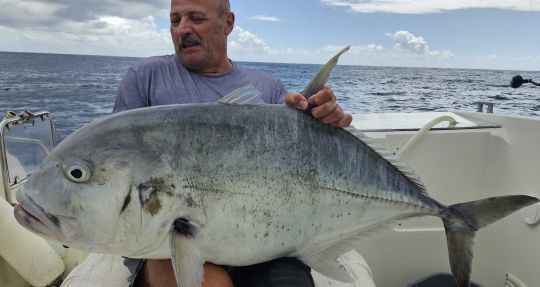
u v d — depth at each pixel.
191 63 2.81
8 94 22.53
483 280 3.37
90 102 20.30
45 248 2.83
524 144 3.13
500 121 3.38
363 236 2.09
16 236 2.70
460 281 2.18
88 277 2.41
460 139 3.36
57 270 2.88
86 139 1.70
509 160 3.23
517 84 3.29
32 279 2.76
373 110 11.77
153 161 1.68
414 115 4.37
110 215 1.67
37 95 22.30
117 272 2.46
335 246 2.05
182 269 1.68
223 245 1.80
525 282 3.03
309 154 1.90
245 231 1.80
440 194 3.42
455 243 2.20
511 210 2.13
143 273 2.30
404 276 3.44
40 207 1.66
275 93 3.03
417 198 2.13
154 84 2.80
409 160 3.38
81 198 1.65
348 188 1.98
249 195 1.79
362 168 2.02
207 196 1.73
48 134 3.55
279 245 1.89
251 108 1.88
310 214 1.92
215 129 1.78
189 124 1.77
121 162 1.66
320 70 1.92
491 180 3.37
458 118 3.81
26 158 3.35
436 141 3.36
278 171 1.83
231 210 1.77
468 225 2.17
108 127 1.74
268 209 1.82
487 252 3.33
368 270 2.73
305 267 2.07
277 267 2.00
